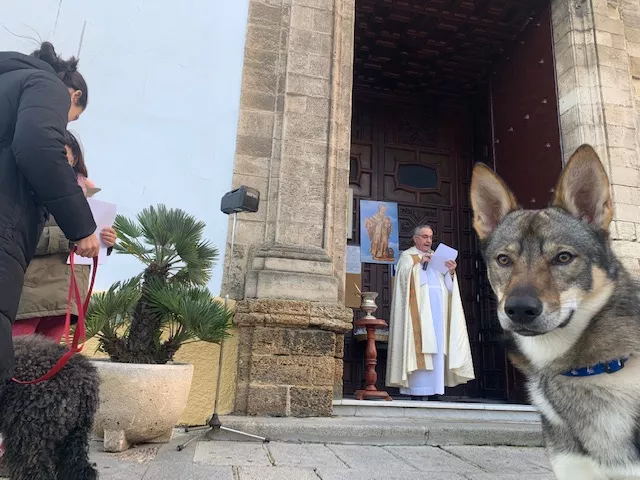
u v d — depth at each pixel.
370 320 6.39
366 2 7.83
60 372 2.32
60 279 3.30
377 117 9.47
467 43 8.61
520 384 7.13
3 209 1.74
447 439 4.55
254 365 4.98
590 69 6.88
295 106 5.94
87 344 4.57
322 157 5.88
